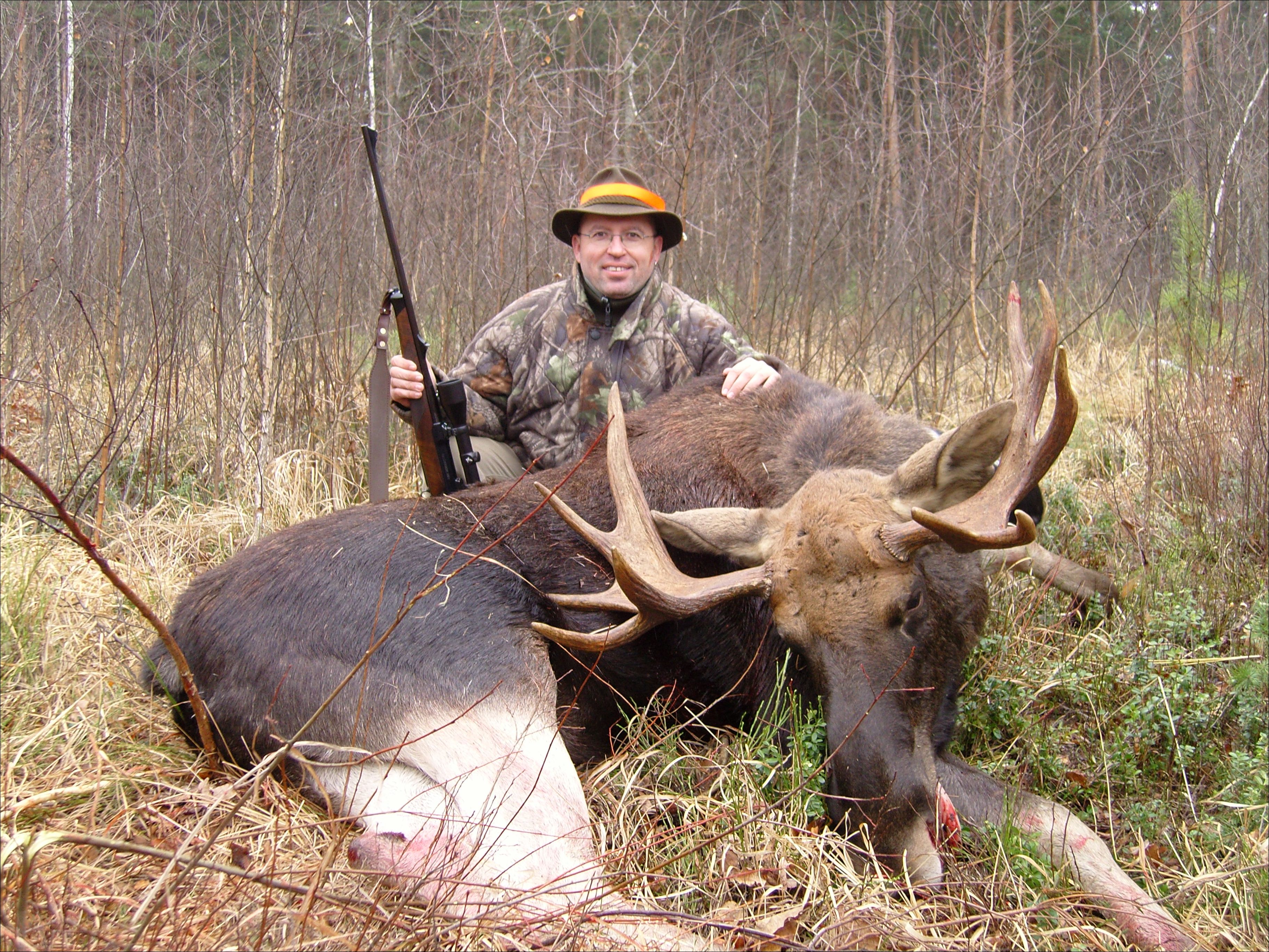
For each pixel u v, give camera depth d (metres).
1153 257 8.89
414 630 3.51
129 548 5.21
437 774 3.33
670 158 10.08
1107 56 10.31
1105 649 4.36
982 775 3.59
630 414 4.46
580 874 3.13
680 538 3.75
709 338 5.28
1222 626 4.47
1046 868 3.18
